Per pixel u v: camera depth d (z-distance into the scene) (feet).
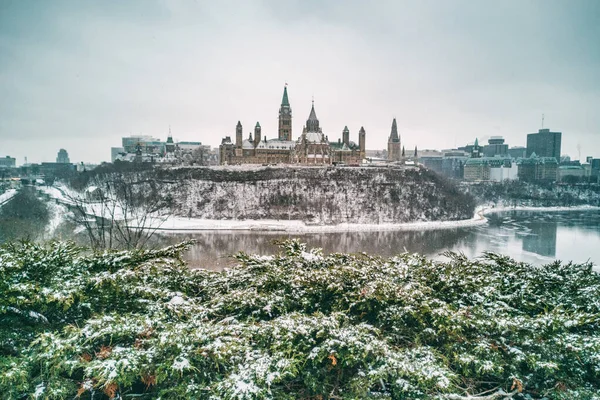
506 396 35.91
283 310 41.57
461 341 39.19
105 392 33.37
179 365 30.96
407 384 32.99
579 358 36.73
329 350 34.24
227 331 34.96
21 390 32.50
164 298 42.24
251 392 29.60
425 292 44.37
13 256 39.73
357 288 44.14
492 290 44.50
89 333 33.58
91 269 45.62
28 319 38.91
